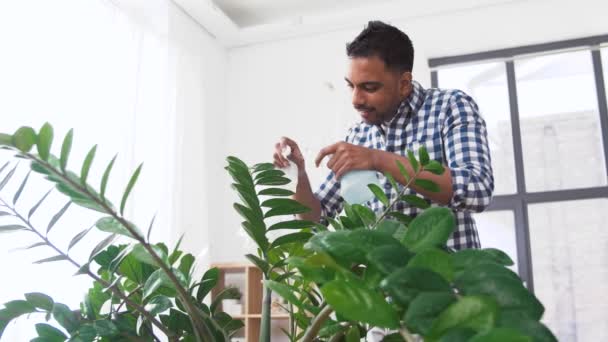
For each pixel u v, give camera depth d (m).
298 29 4.42
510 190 4.03
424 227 0.47
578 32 3.96
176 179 3.79
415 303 0.33
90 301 0.63
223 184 4.42
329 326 0.52
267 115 4.49
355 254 0.41
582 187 3.90
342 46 4.41
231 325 0.70
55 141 2.99
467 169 1.19
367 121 1.48
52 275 2.75
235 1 4.21
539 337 0.32
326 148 1.04
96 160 3.23
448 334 0.31
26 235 2.64
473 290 0.35
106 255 0.68
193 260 0.69
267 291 0.62
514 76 4.15
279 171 0.70
